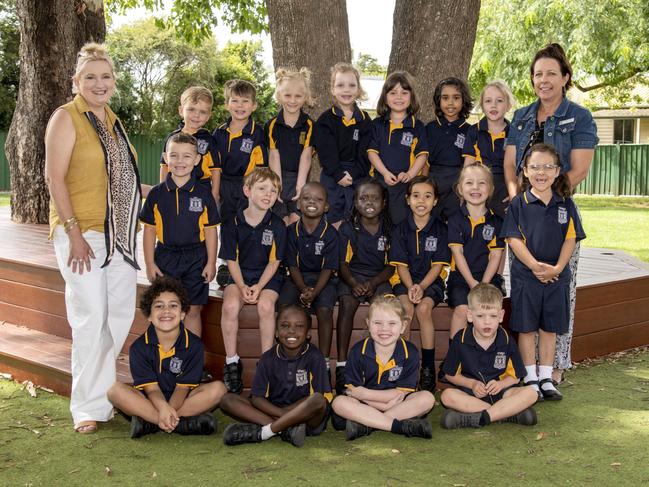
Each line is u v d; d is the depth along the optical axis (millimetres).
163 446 3582
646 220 14023
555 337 4391
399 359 3920
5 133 21156
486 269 4551
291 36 5973
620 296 5328
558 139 4375
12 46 24016
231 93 5086
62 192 3623
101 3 7914
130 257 3877
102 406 3797
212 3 12031
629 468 3270
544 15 16281
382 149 5230
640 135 25469
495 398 4012
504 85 5148
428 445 3602
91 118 3707
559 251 4270
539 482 3119
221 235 4418
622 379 4715
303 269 4469
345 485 3096
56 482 3135
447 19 6137
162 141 26359
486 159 5172
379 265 4621
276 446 3598
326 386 3881
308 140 5285
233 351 4207
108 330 3834
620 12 15789
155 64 26688
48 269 4918
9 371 4609
